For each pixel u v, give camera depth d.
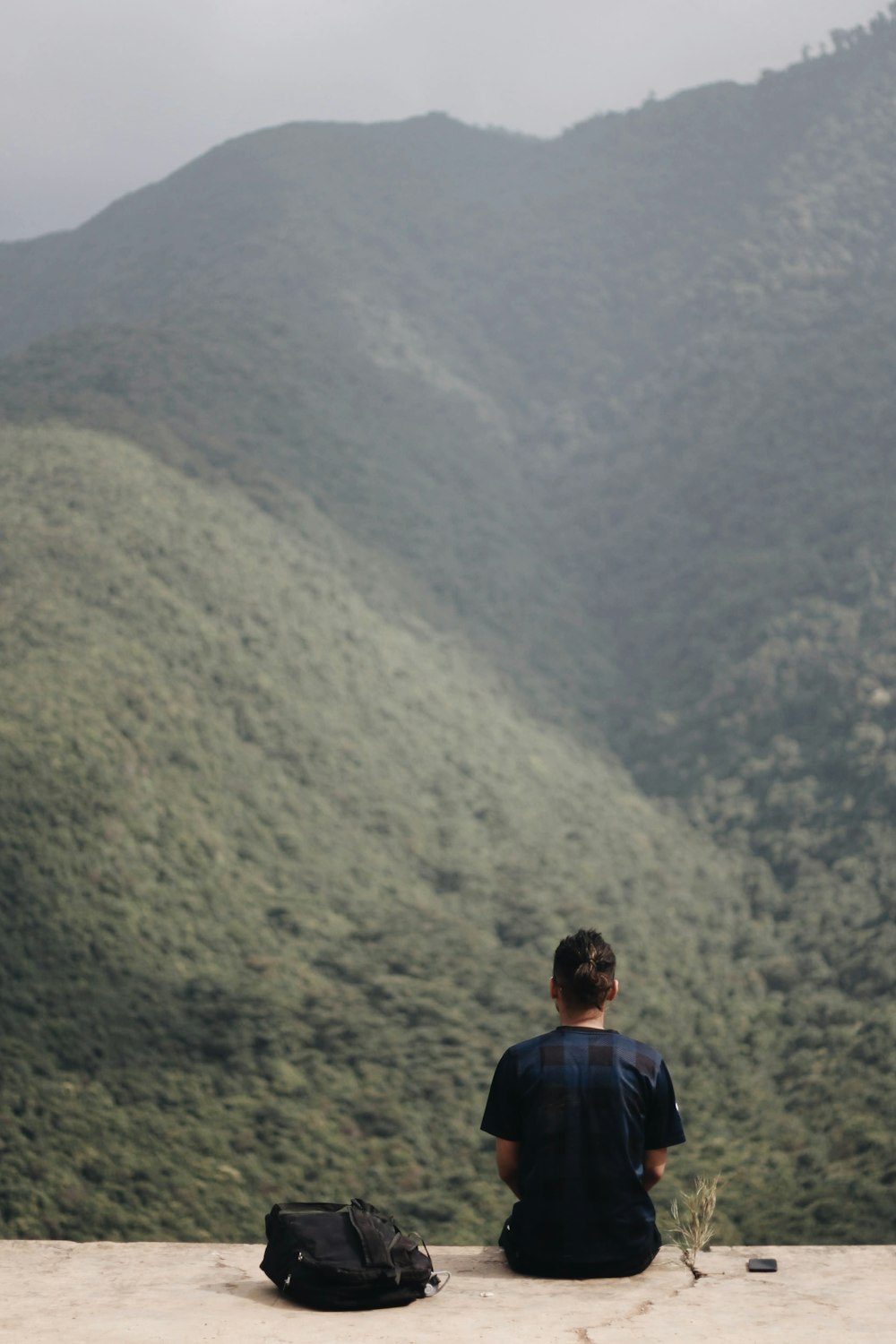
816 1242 30.14
